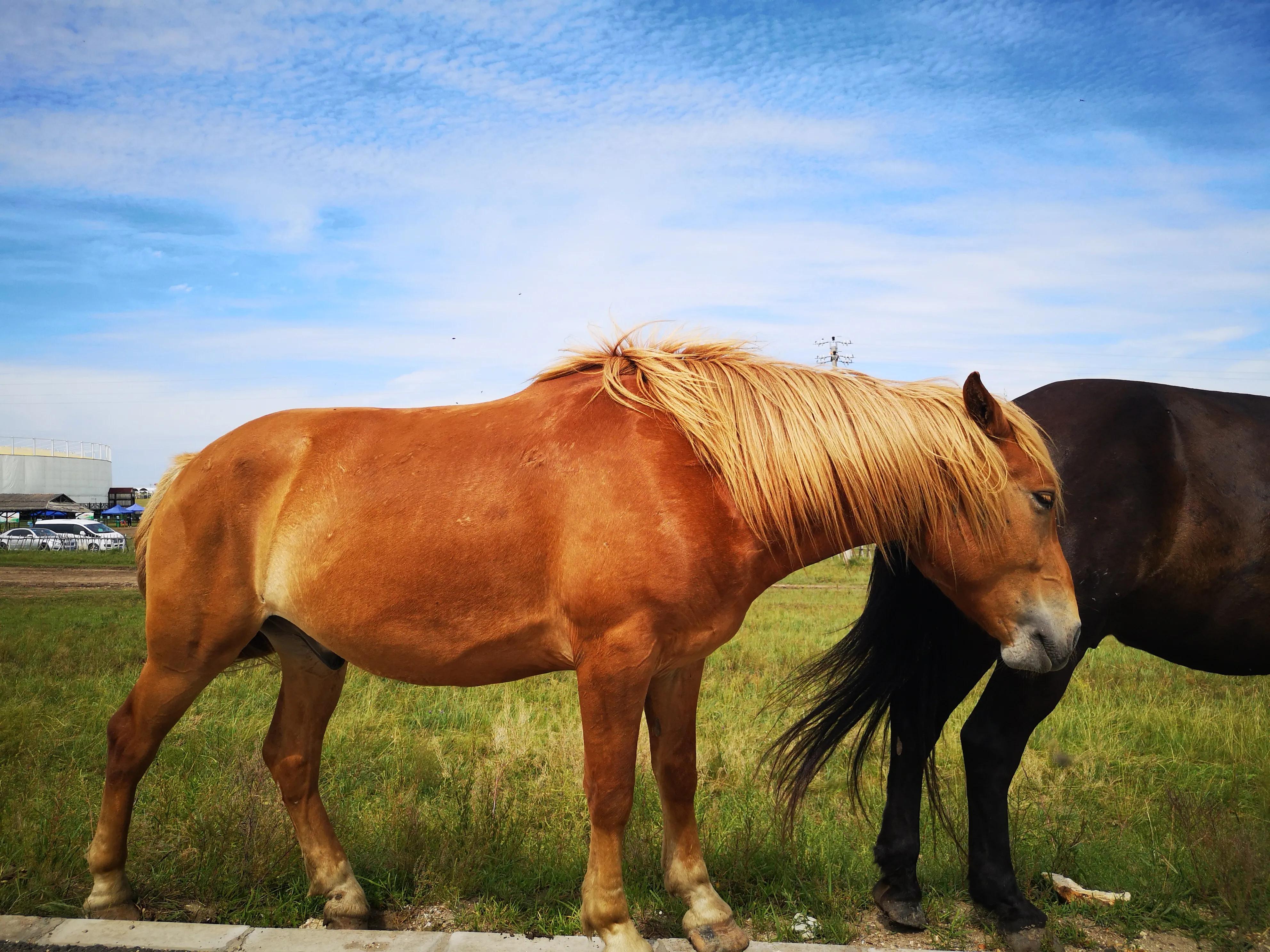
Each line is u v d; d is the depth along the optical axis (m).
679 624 2.66
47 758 4.82
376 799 4.31
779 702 6.06
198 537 3.02
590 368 3.13
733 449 2.71
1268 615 3.18
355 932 2.79
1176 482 3.14
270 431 3.13
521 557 2.74
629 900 3.21
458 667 2.88
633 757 2.64
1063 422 3.25
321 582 2.90
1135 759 5.11
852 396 2.88
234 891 3.27
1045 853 3.72
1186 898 3.34
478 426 2.96
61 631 9.84
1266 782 4.56
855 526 2.88
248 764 3.92
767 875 3.51
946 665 3.25
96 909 3.01
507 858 3.53
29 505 53.06
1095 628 3.10
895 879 3.17
